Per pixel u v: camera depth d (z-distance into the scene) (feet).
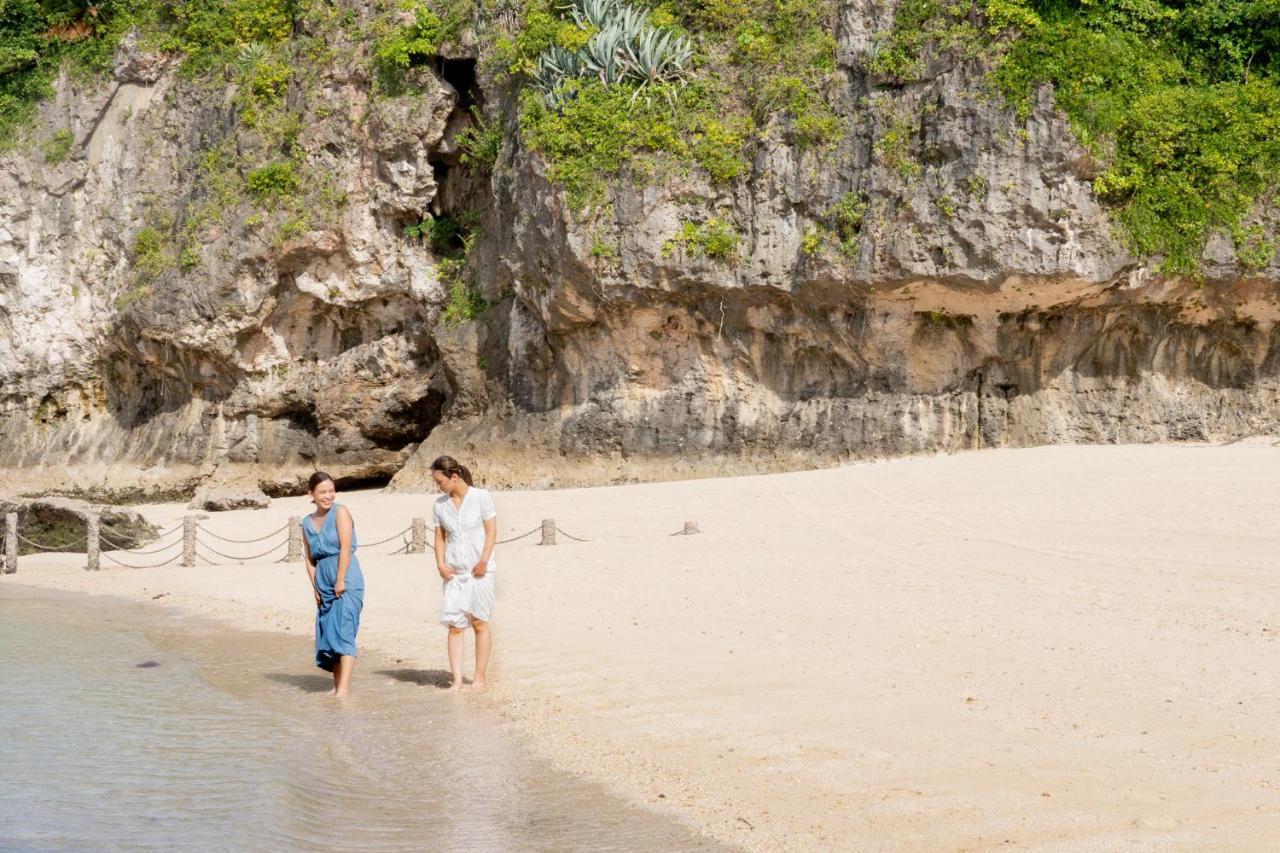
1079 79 75.66
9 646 40.19
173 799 22.40
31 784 23.52
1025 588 38.63
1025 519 53.36
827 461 82.07
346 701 30.68
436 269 100.22
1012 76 75.77
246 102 105.19
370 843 19.62
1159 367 78.64
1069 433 78.89
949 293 78.48
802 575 44.09
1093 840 17.69
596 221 84.43
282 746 26.23
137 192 113.70
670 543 54.70
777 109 82.79
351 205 101.30
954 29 78.28
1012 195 75.51
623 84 86.69
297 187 102.27
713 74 85.81
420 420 105.29
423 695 30.89
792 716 25.68
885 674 28.76
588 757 24.11
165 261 106.93
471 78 101.50
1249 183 76.23
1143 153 75.77
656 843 19.10
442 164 102.01
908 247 77.87
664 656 32.63
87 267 116.78
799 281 81.66
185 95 111.86
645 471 86.33
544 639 36.29
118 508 78.02
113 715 29.58
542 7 92.38
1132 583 38.19
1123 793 19.61
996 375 80.38
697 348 86.43
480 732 26.73
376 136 99.76
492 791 22.33
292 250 102.17
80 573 62.08
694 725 25.63
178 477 108.06
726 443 85.25
